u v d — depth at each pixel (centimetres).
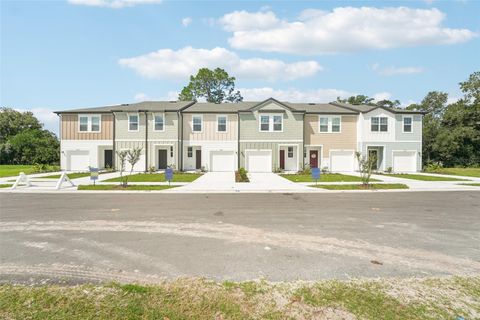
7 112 5241
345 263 446
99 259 459
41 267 424
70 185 1520
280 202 1036
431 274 405
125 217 780
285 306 314
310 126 2577
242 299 329
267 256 476
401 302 323
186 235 601
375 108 2525
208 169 2516
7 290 345
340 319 289
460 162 3681
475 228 674
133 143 2469
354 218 775
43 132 4494
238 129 2508
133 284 363
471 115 3834
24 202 1029
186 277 390
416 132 2566
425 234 618
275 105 2511
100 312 297
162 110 2433
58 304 312
